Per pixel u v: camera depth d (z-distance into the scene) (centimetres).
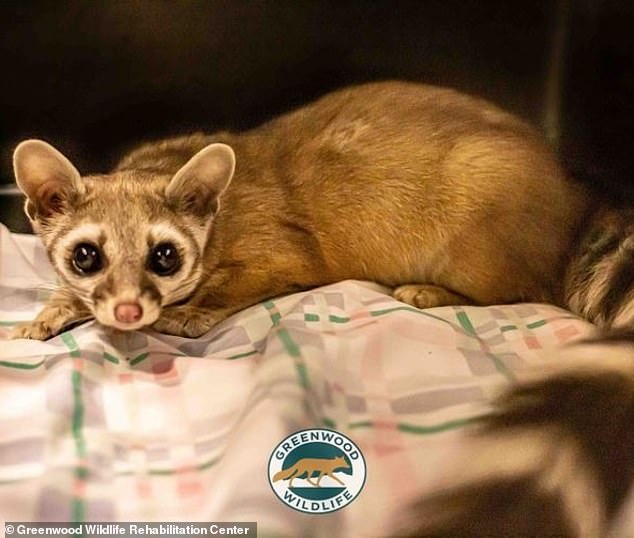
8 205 52
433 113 45
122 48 51
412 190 44
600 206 45
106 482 34
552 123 55
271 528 32
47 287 46
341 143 45
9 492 33
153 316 38
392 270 46
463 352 40
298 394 36
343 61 54
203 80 53
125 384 38
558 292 45
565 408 35
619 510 32
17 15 50
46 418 36
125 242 39
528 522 31
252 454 34
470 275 45
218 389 38
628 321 41
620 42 52
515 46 54
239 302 44
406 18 53
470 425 36
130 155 48
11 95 52
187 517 33
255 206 44
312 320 41
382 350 40
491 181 43
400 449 35
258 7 52
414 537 32
